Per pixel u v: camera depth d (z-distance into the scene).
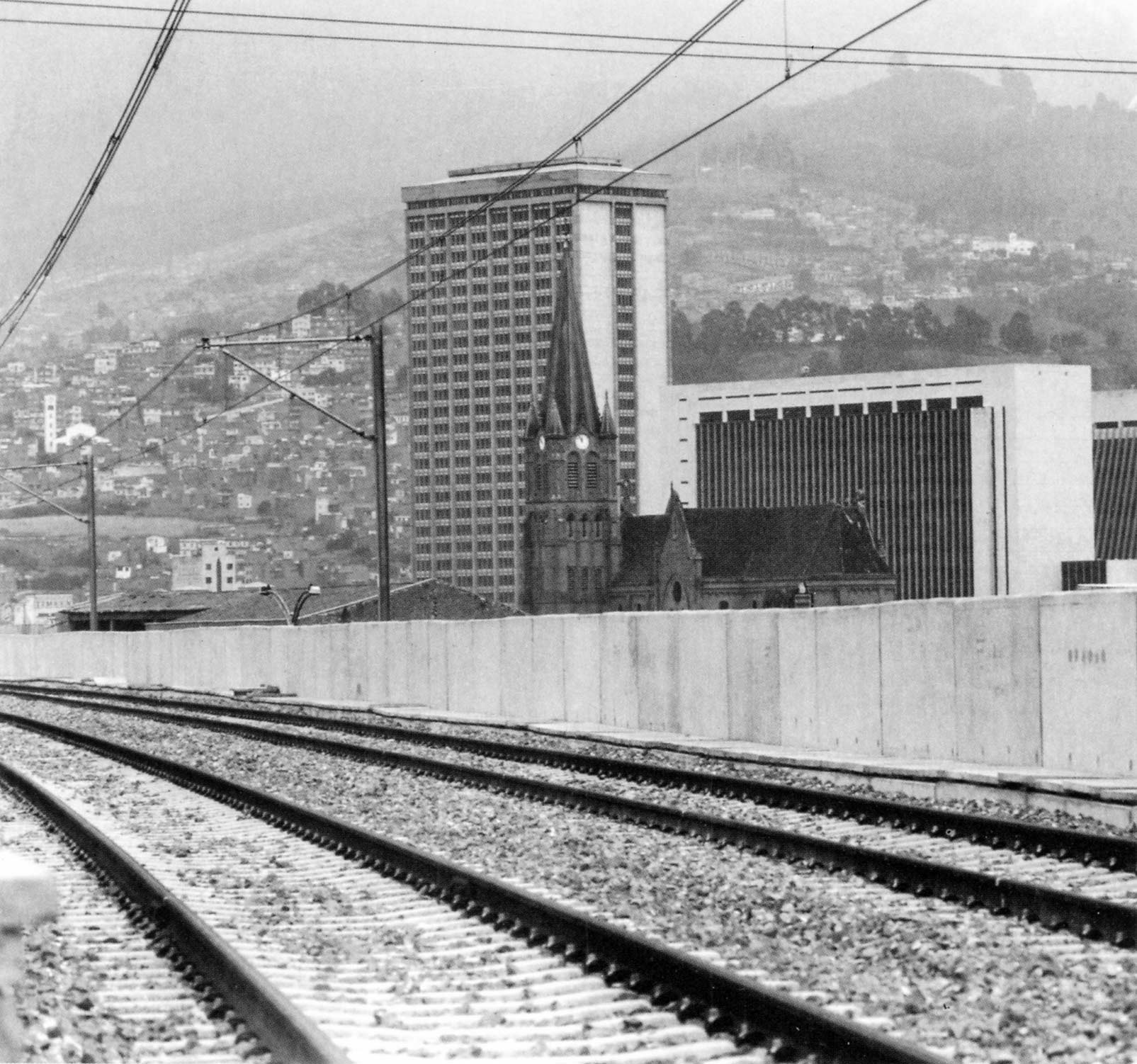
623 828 27.38
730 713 46.78
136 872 20.31
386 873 22.75
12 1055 8.55
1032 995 14.02
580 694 55.75
